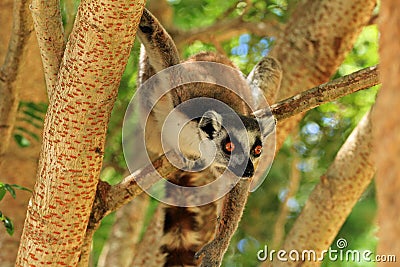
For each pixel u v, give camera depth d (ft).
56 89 27.07
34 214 28.09
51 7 28.76
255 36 62.75
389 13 14.47
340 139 62.59
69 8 48.75
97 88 26.21
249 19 59.26
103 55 25.61
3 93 39.47
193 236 41.60
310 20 46.70
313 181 63.16
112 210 32.07
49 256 28.09
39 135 45.55
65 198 27.53
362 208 58.54
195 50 57.82
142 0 24.91
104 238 58.34
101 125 26.94
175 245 41.83
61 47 29.68
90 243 32.04
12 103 39.88
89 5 25.22
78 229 28.22
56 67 29.91
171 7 54.60
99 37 25.36
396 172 13.82
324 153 62.85
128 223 50.39
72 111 26.55
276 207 62.80
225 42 62.80
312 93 31.30
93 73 25.93
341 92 30.50
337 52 46.21
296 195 63.00
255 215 62.59
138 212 50.47
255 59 61.93
